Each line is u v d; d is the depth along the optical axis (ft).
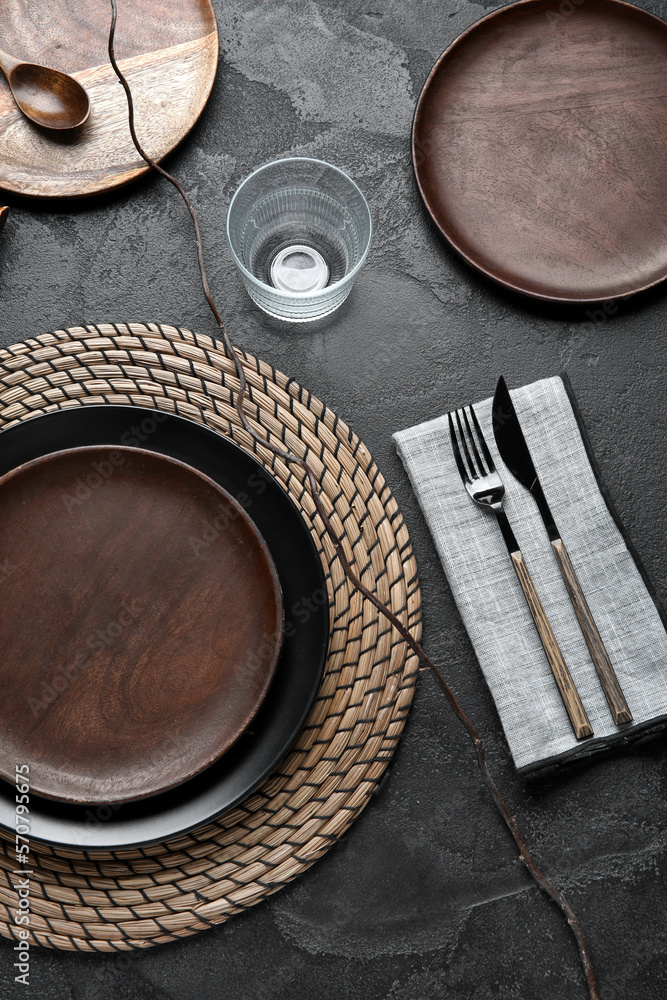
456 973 2.19
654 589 2.27
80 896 2.11
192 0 2.47
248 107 2.53
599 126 2.47
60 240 2.48
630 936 2.21
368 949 2.20
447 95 2.47
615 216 2.43
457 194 2.45
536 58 2.48
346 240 2.45
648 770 2.27
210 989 2.18
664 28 2.44
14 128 2.41
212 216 2.51
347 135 2.53
